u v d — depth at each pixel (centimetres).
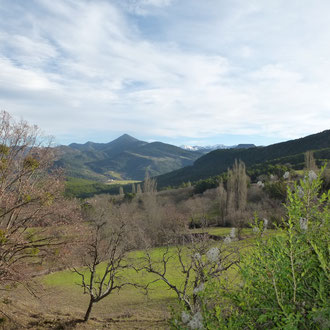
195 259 762
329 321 286
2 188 1352
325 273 321
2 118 1464
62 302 2167
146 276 2481
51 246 1452
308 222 402
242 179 4103
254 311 362
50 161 1650
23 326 1470
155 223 3350
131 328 1513
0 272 1323
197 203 4844
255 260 392
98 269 3170
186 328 397
